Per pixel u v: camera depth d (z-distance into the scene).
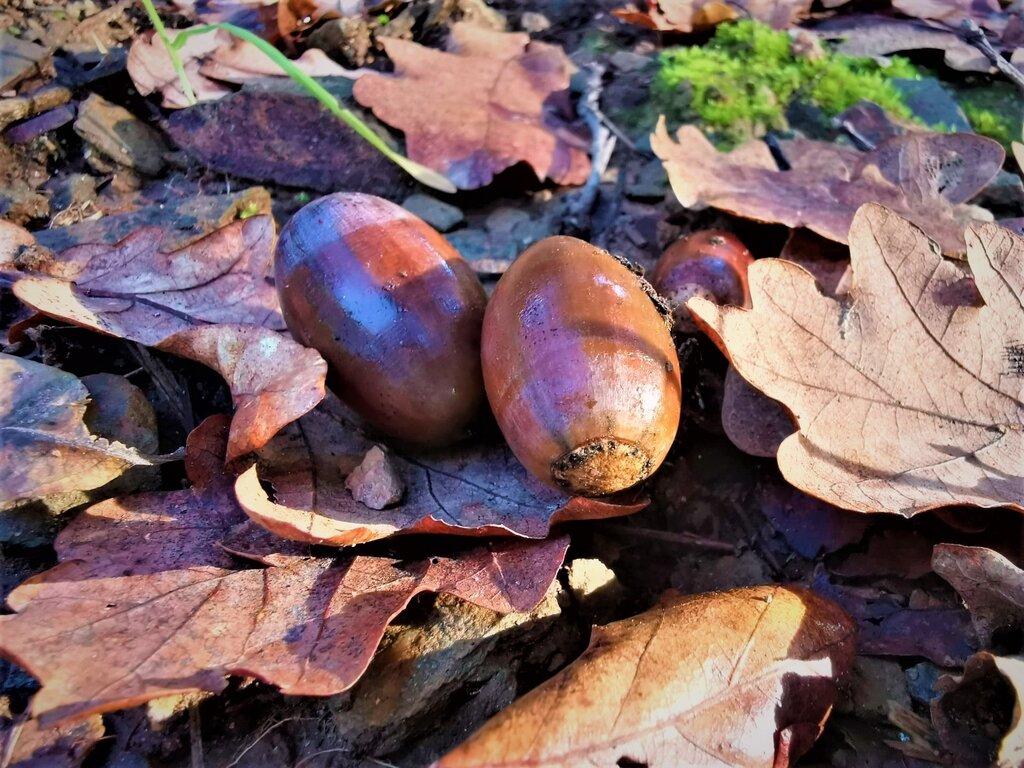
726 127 0.13
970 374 0.08
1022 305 0.08
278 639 0.06
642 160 0.13
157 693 0.06
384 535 0.07
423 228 0.09
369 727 0.07
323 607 0.07
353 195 0.09
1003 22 0.15
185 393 0.09
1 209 0.12
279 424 0.07
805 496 0.09
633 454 0.07
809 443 0.07
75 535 0.07
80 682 0.06
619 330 0.07
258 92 0.13
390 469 0.08
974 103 0.13
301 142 0.13
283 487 0.08
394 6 0.15
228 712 0.07
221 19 0.15
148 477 0.08
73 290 0.09
